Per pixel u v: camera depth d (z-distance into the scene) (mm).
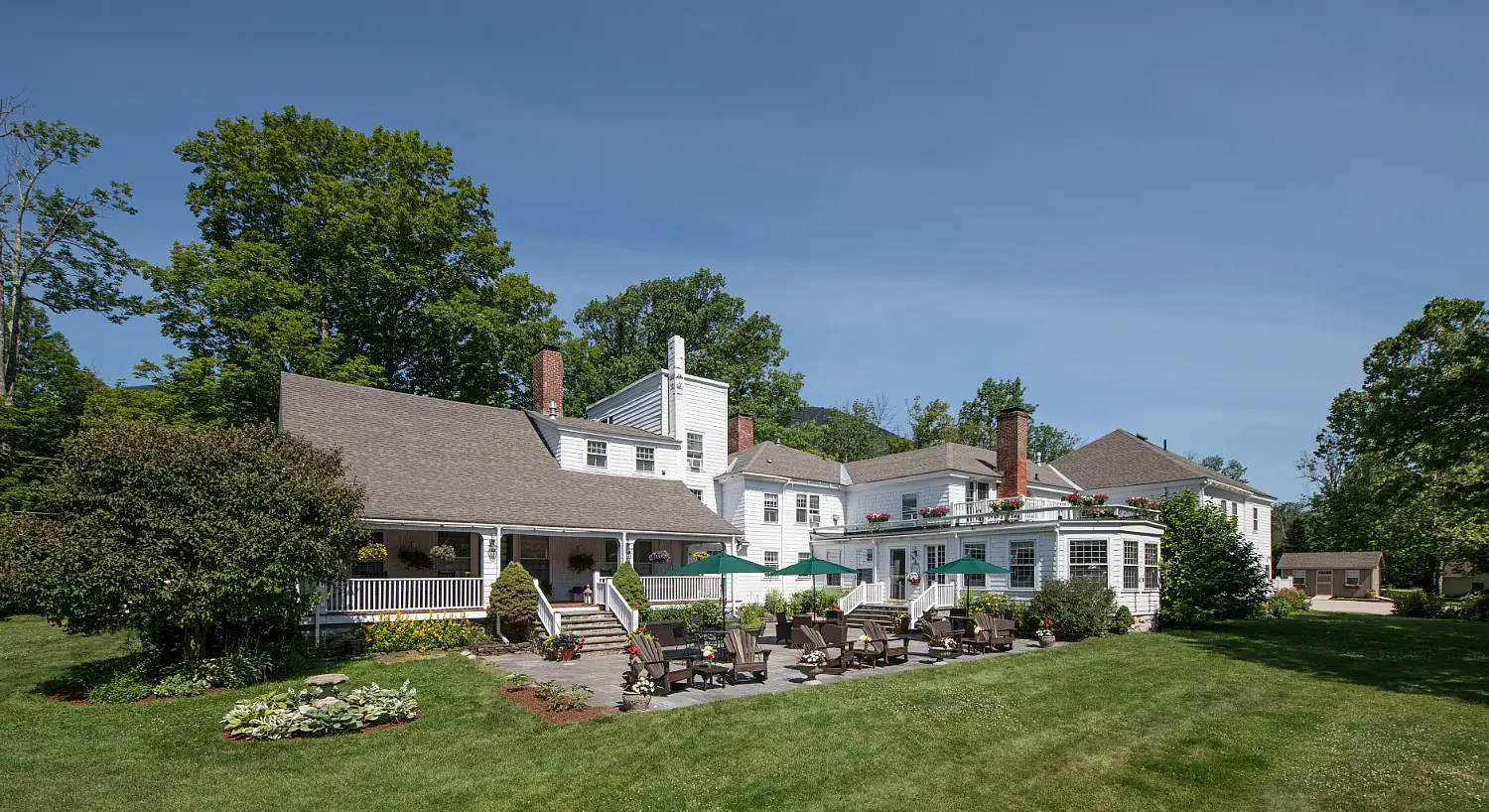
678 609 23844
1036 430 67750
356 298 33781
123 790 8766
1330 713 12516
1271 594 36125
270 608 13953
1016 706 12945
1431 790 8773
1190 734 11211
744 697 13734
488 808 8336
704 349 49562
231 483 13547
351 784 9039
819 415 70125
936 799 8578
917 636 23406
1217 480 35906
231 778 9188
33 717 11680
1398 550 40344
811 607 29188
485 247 37250
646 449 29969
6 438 31656
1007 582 26219
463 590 20375
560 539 25406
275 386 30359
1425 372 20594
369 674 15164
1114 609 23203
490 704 12852
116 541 12570
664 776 9320
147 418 28766
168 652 14539
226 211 33156
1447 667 16906
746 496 32250
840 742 10758
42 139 34812
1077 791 8812
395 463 21984
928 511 30188
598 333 53156
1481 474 23828
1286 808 8266
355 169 35781
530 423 28641
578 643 18547
